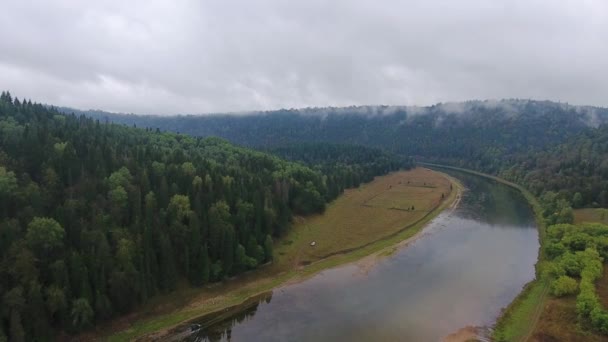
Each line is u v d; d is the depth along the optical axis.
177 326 79.56
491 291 96.00
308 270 109.19
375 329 79.88
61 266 71.12
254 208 114.38
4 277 67.50
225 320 83.50
